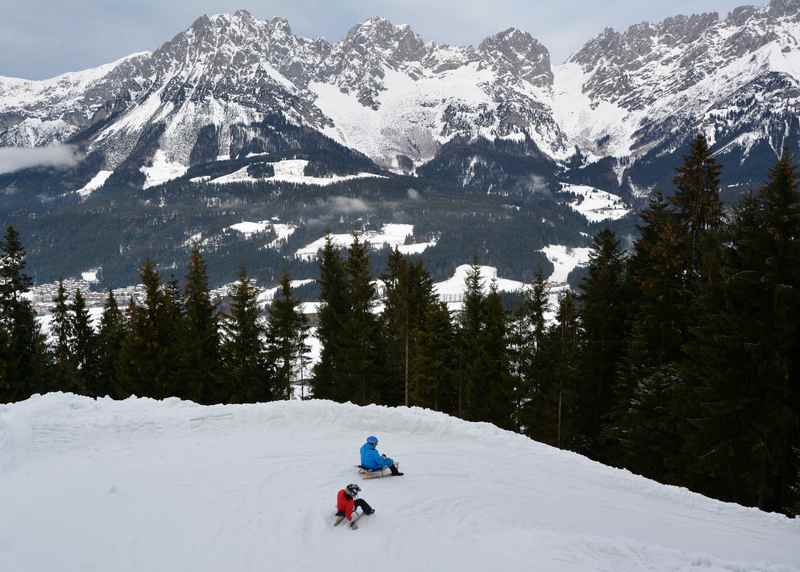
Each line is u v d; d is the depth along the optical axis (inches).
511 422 1905.8
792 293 949.2
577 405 1754.4
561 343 1788.9
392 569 401.7
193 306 1940.2
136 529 458.6
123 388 1881.2
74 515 486.0
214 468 609.9
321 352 2110.0
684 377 1139.3
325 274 2076.8
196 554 418.6
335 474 598.9
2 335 1706.4
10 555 418.0
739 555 514.3
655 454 1248.8
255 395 1920.5
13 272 1788.9
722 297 1077.8
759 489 991.0
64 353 2230.6
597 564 421.1
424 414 864.9
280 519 477.1
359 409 849.5
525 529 493.7
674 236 1370.6
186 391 1879.9
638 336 1376.7
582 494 636.1
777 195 999.6
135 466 618.5
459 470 658.2
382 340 2041.1
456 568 403.9
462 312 1978.3
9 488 557.0
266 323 2092.8
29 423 732.0
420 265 2076.8
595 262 1689.2
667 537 537.3
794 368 999.0
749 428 1015.0
